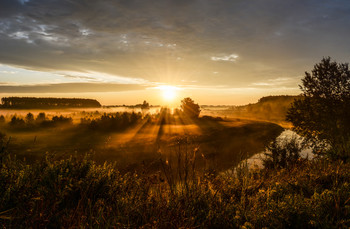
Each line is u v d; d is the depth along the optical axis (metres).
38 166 3.36
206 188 3.16
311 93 21.38
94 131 32.47
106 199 2.83
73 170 3.39
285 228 2.29
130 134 30.73
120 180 3.22
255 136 37.75
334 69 20.62
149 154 16.50
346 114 18.84
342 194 2.87
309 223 2.29
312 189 3.46
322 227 2.23
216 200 2.85
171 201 2.57
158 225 2.19
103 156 16.02
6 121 37.62
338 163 5.38
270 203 2.55
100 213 2.24
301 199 2.73
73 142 21.98
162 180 2.87
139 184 2.88
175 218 2.33
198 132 34.91
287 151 8.93
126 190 2.97
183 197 2.70
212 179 3.40
